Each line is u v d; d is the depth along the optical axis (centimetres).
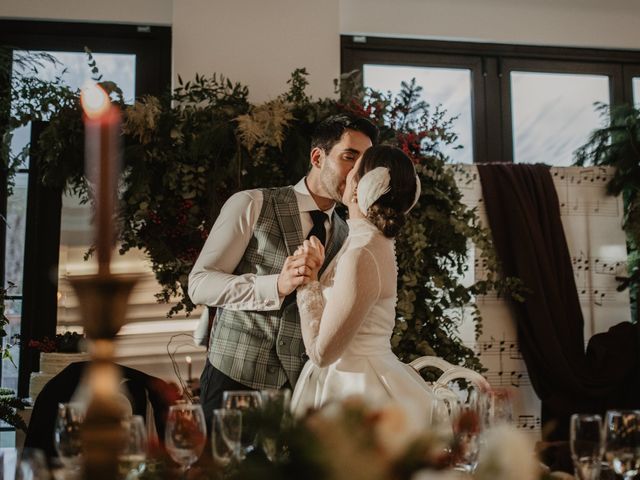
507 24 506
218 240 257
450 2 502
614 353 443
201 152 385
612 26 518
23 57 429
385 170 209
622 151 459
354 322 201
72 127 383
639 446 150
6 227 445
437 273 413
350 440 88
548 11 512
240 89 446
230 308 240
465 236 414
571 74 518
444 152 497
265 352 247
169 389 264
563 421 436
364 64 497
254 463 98
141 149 383
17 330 442
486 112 506
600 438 147
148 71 472
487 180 457
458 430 131
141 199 390
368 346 217
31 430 245
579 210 472
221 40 449
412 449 89
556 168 472
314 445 88
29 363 409
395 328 397
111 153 72
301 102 401
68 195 405
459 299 419
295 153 395
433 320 408
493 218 451
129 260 400
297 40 455
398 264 398
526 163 473
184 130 388
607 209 474
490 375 445
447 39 504
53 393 248
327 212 264
